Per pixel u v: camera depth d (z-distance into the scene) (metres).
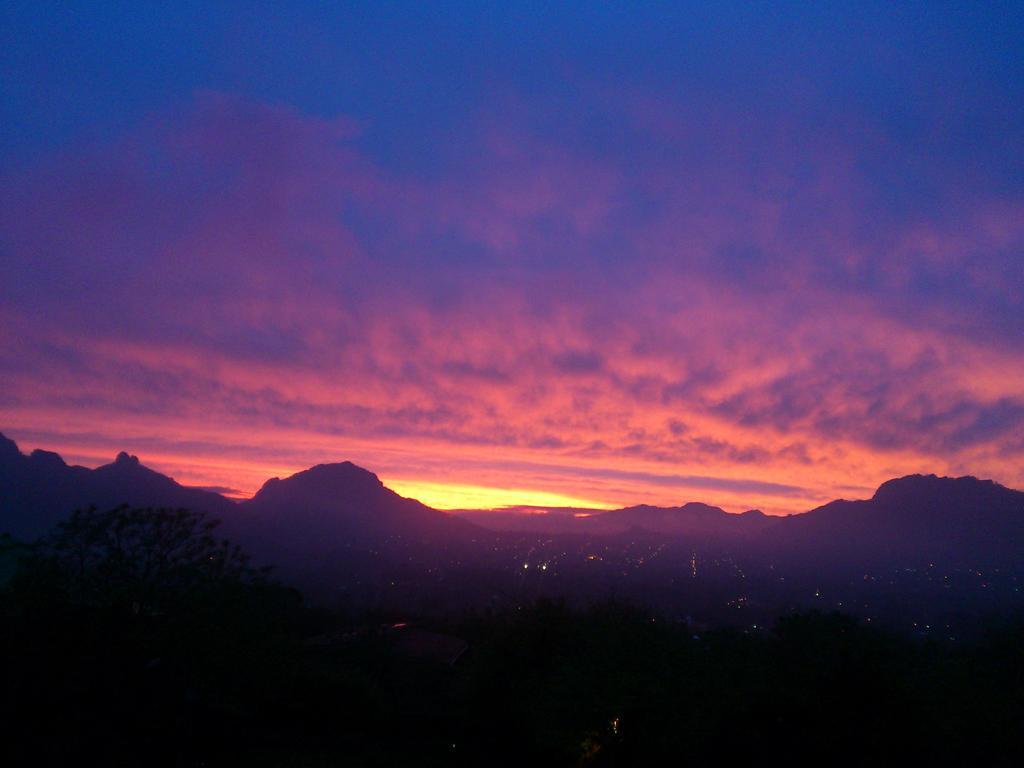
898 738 12.22
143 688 12.38
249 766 12.72
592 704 13.33
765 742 12.91
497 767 14.86
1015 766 11.84
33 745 10.93
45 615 11.25
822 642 13.66
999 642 16.11
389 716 16.38
